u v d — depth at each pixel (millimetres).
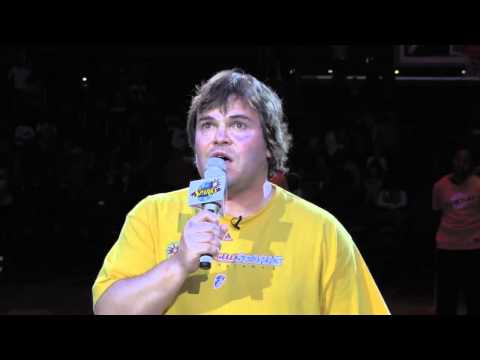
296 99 24453
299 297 3299
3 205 20344
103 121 25266
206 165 3354
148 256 3432
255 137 3363
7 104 24641
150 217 3494
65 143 23594
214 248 3027
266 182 3568
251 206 3432
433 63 22625
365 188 20438
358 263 3510
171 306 3322
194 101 3549
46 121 25047
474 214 11188
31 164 22484
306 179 20953
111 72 26109
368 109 25016
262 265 3322
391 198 19781
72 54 25922
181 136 22625
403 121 25516
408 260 19453
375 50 24875
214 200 3137
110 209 21828
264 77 25094
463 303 14016
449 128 25125
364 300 3432
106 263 3441
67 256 20469
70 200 22031
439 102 25703
